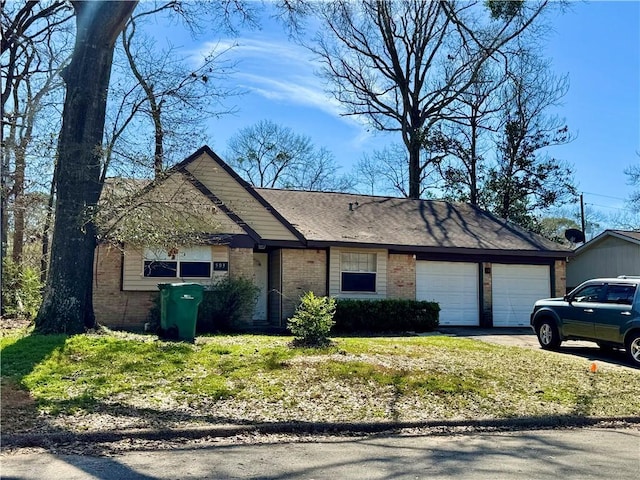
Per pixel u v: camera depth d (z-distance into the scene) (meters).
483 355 11.98
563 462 6.08
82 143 11.73
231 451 6.16
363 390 8.79
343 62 30.78
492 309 20.11
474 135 30.75
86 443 6.21
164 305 12.25
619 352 13.94
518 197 29.52
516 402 8.88
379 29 30.14
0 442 5.95
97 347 9.96
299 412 7.71
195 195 14.82
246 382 8.75
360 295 18.39
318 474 5.39
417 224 20.84
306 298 12.60
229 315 15.38
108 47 12.16
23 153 13.62
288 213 19.34
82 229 11.84
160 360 9.53
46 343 9.99
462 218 22.48
